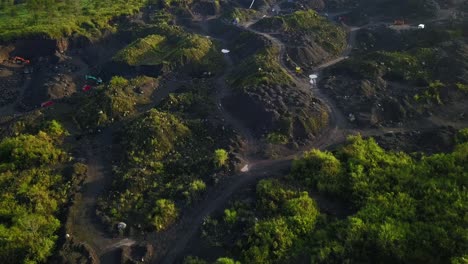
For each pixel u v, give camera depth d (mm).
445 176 48188
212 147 57750
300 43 84938
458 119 61219
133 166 53719
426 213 43531
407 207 44375
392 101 63438
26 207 46938
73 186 50844
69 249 42125
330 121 61969
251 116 62312
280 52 82562
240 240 42156
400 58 73938
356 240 41188
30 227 43688
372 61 73812
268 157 54969
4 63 88500
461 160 49625
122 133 60062
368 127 60469
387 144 55500
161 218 45812
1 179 51500
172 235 44781
